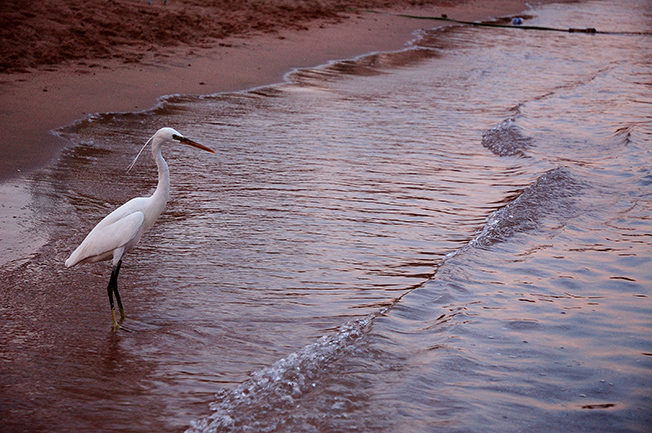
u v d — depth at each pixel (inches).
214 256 242.4
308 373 164.9
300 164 362.9
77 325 191.3
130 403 154.4
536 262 245.6
